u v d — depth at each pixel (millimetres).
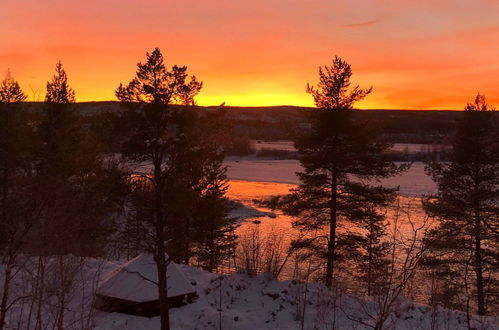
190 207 15758
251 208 64938
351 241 22547
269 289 18422
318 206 22828
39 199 13742
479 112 23562
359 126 22500
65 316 15367
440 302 16953
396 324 14391
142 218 15219
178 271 18406
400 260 18375
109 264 21250
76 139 23797
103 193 14969
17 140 22297
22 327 14312
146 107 14836
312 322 15344
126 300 16484
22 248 13766
